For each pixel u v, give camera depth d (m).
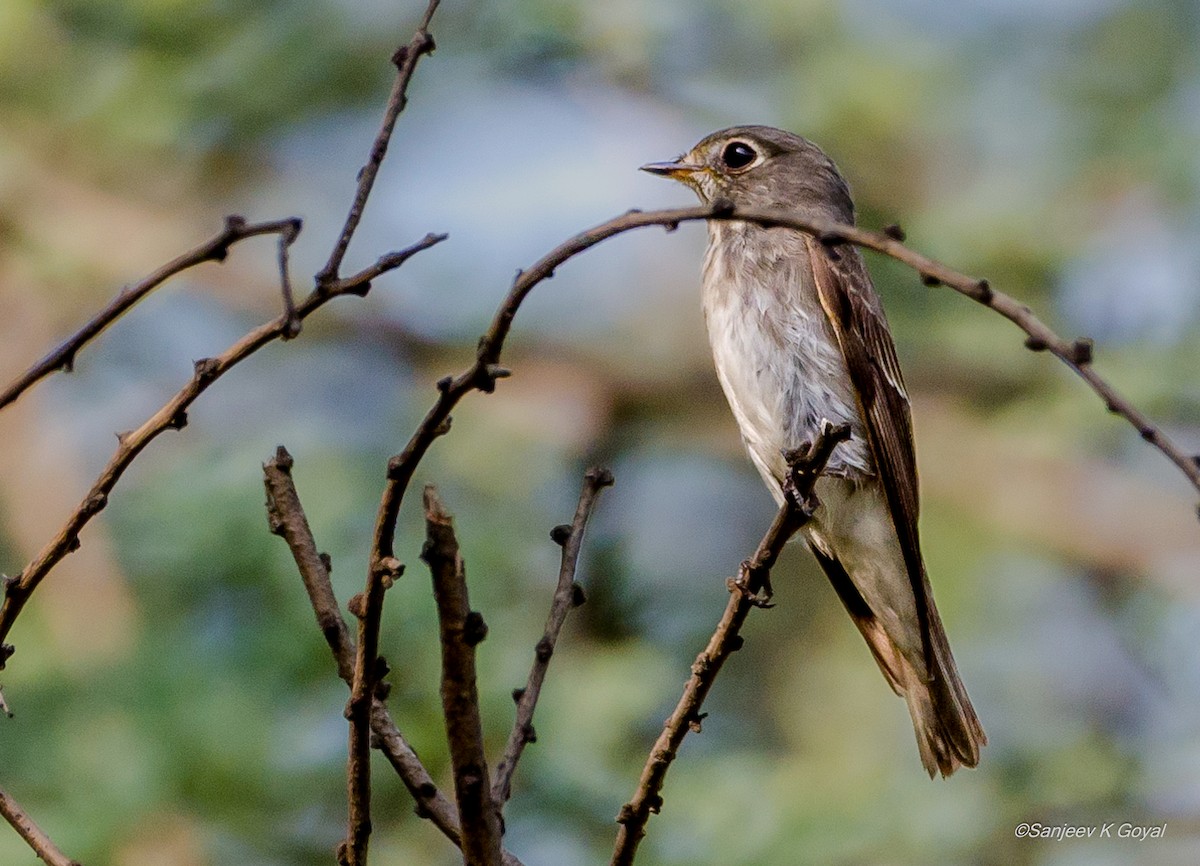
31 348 13.05
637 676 10.26
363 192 4.96
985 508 13.88
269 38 13.37
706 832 10.42
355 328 13.61
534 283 4.73
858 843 10.84
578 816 9.62
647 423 14.18
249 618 9.88
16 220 13.42
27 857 8.92
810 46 14.20
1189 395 13.58
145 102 13.42
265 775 9.35
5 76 13.55
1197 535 13.85
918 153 14.22
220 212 13.99
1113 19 14.69
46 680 9.75
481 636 4.62
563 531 5.60
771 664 12.69
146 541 10.20
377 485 10.76
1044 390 14.07
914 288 13.88
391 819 9.28
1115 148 14.44
